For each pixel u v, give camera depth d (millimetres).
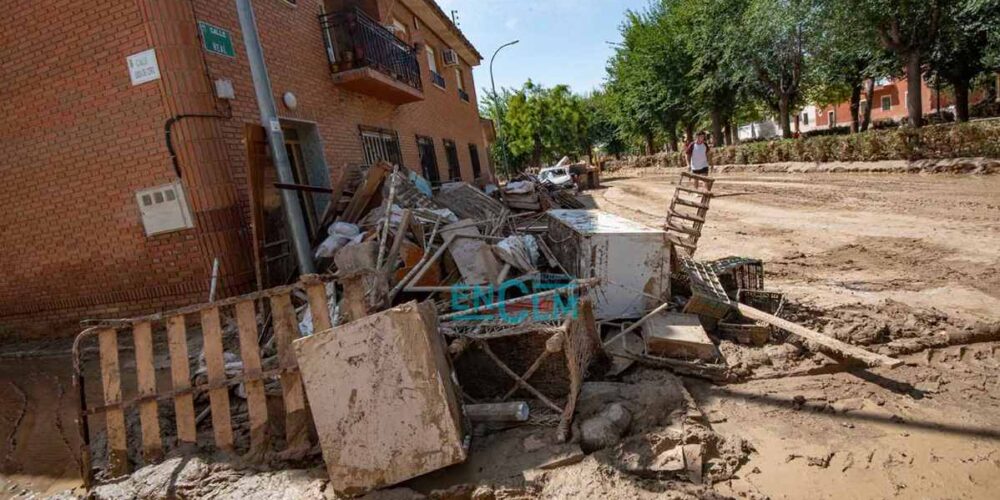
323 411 2988
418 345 2955
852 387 3680
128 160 5758
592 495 2682
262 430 3414
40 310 6406
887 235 7762
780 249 7730
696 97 27641
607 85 37000
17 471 3734
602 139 56781
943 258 6305
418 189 7547
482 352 3855
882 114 47562
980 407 3303
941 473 2748
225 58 6207
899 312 4707
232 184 5871
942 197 10250
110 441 3521
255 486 3080
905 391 3568
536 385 3797
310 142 8258
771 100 27875
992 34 16266
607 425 3150
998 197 9531
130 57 5547
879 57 21781
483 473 2959
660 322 4430
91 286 6176
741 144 25828
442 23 15570
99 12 5559
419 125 13375
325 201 8148
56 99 5887
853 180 14820
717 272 5305
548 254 6047
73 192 6031
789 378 3873
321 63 8719
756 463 2963
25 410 4633
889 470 2814
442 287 4809
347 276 3361
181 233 5727
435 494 2842
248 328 3504
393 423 2938
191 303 5797
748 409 3531
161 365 4781
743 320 4695
